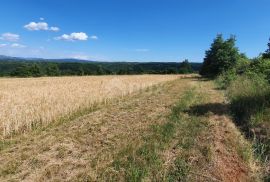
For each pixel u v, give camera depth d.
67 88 22.47
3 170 6.32
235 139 8.13
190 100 16.11
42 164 6.62
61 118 12.01
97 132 9.30
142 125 10.11
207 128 9.38
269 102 11.24
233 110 12.53
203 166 6.34
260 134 8.45
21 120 10.64
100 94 18.55
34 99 15.40
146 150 7.23
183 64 97.00
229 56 41.78
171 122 10.34
